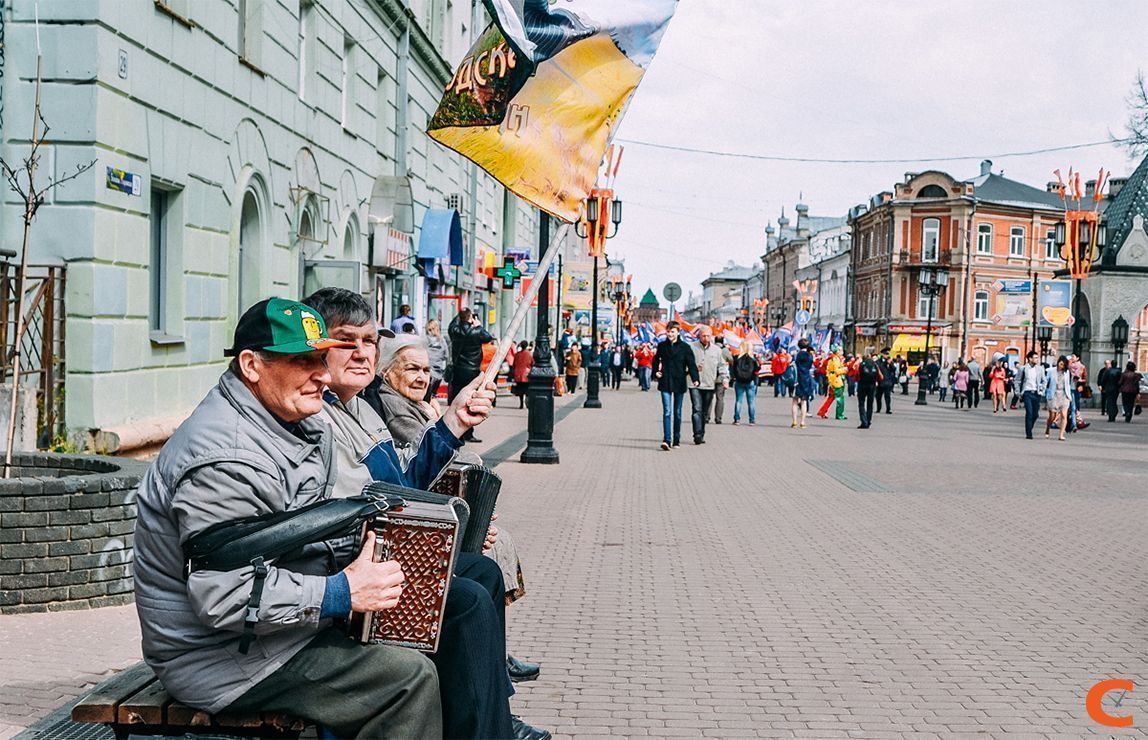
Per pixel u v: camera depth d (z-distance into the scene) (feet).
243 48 49.47
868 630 20.97
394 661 9.68
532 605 22.52
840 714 16.11
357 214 69.46
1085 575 26.68
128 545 20.63
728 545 29.78
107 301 35.09
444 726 10.72
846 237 331.98
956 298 247.91
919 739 15.14
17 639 18.16
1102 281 159.12
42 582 19.81
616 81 14.52
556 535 30.89
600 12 14.21
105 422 35.06
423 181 89.92
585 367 147.02
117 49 35.17
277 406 9.93
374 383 17.10
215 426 9.45
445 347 53.78
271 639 9.46
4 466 24.11
